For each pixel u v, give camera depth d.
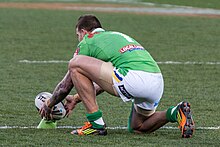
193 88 28.30
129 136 18.41
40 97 19.61
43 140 17.48
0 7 75.25
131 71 17.83
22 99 25.03
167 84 29.16
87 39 18.59
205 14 70.25
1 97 25.33
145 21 61.31
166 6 82.19
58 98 18.81
